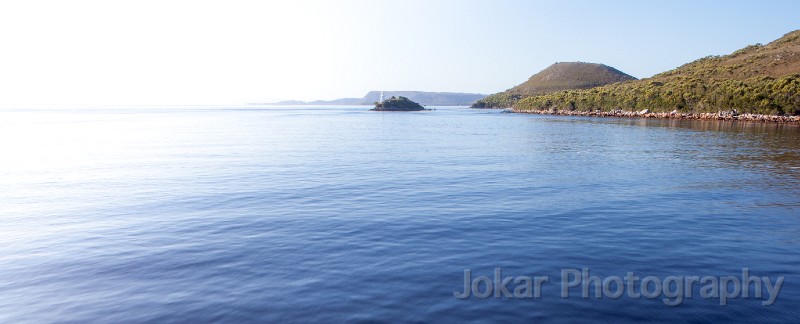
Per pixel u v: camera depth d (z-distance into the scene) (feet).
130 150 162.30
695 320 32.65
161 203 72.49
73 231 56.85
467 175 100.07
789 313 33.65
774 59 541.34
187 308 35.06
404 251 47.44
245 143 190.49
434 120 455.63
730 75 531.50
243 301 36.04
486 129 295.89
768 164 119.14
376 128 311.27
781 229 56.08
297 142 195.00
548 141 197.67
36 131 278.87
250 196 77.20
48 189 86.53
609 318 32.91
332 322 32.50
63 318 34.06
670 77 612.70
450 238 51.90
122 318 33.88
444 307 34.65
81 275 42.14
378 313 33.76
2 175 104.78
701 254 46.47
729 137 214.90
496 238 51.83
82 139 216.33
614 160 128.47
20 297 37.76
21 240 53.42
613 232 54.29
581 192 80.12
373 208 67.51
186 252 47.96
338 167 113.70
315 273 41.60
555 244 49.60
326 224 58.34
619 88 602.44
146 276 41.57
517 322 32.37
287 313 33.94
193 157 138.00
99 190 84.69
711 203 71.00
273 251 47.85
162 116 570.87
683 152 149.89
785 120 363.56
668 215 62.90
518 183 89.61
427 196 76.48
